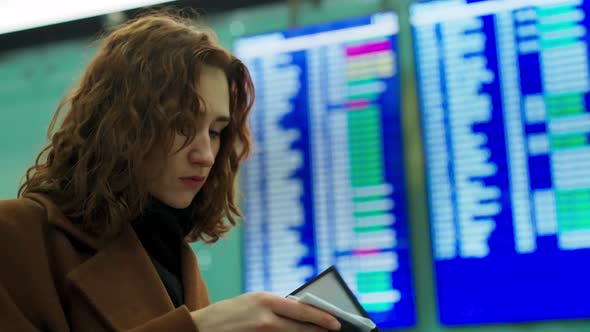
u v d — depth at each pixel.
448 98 1.83
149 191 0.95
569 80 1.76
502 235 1.73
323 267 1.82
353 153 1.87
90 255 0.91
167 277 0.96
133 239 0.93
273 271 1.86
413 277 1.76
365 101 1.89
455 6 1.87
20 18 2.24
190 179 0.96
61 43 2.21
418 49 1.87
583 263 1.67
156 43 0.98
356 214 1.83
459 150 1.79
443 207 1.78
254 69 1.98
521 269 1.70
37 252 0.86
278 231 1.87
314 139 1.90
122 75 0.97
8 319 0.79
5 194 2.11
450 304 1.73
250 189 1.91
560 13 1.80
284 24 2.04
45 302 0.84
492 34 1.83
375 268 1.79
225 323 0.78
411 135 1.85
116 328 0.84
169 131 0.92
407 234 1.78
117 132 0.92
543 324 1.69
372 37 1.92
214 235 1.14
